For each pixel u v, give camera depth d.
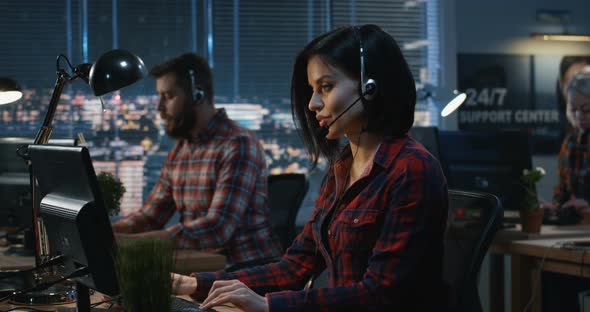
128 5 4.96
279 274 1.95
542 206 3.84
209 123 3.34
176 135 3.36
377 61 1.72
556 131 5.77
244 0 5.14
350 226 1.74
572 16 5.78
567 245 3.06
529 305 3.22
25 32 4.81
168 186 3.50
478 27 5.57
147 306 1.39
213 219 3.11
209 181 3.27
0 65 4.77
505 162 3.80
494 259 3.64
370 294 1.61
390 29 5.41
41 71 4.82
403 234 1.62
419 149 1.71
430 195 1.64
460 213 2.00
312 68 1.75
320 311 1.61
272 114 5.18
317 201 1.95
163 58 5.00
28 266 2.51
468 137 3.83
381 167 1.73
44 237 2.16
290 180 3.58
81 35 4.89
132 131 4.91
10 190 2.86
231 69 5.12
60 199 1.67
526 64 5.68
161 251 1.41
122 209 4.88
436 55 5.50
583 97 5.70
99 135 4.86
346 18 5.32
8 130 4.75
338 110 1.73
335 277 1.79
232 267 2.85
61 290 2.06
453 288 1.93
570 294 3.27
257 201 3.25
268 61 5.18
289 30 5.21
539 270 3.18
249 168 3.22
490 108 5.61
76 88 4.84
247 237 3.22
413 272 1.61
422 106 5.47
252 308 1.60
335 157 1.90
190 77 3.30
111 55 2.26
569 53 5.79
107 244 1.56
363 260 1.73
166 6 5.01
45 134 2.29
